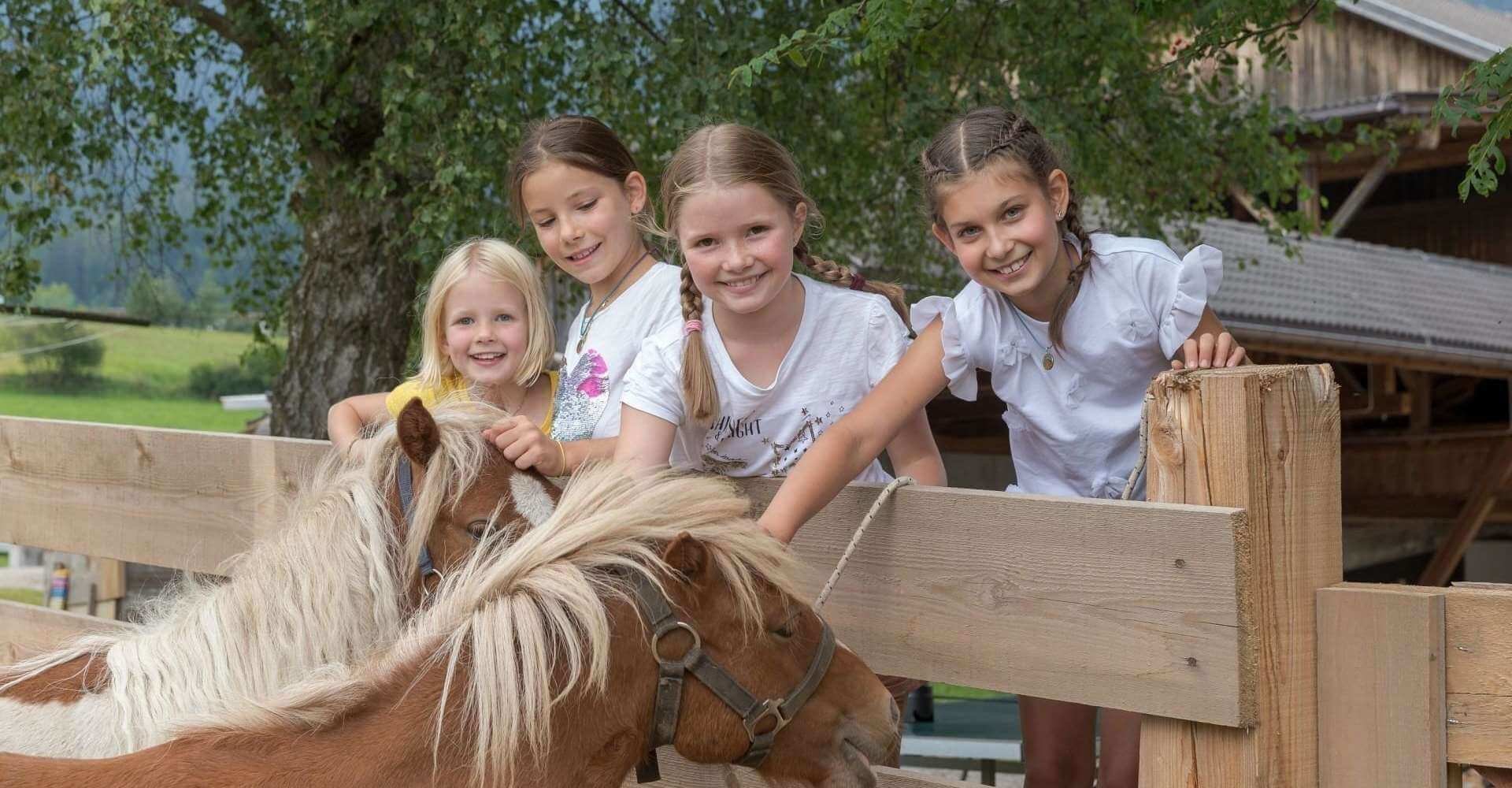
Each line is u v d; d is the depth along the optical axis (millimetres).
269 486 2705
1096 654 1689
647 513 1678
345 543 1855
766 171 2100
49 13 6500
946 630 1879
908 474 2422
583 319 2748
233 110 7688
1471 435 11266
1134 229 7699
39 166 6652
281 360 8750
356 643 1821
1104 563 1674
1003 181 2061
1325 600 1605
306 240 7266
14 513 3312
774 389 2256
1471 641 1513
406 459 1907
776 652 1672
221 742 1511
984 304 2211
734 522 1696
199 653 1810
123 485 3031
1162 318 2160
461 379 2721
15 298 7059
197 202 8195
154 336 48094
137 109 7375
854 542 1922
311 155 6754
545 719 1546
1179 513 1591
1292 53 14414
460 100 5992
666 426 2232
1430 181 15602
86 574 7109
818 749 1705
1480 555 12289
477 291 2572
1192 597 1582
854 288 2496
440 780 1517
